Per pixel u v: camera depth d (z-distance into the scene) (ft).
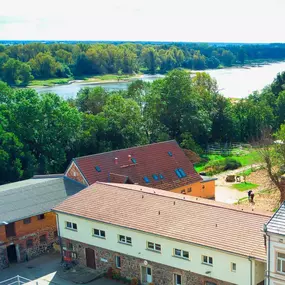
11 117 247.91
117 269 136.46
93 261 142.82
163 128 316.19
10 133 232.32
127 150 198.49
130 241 131.85
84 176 176.96
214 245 113.60
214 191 210.38
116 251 135.23
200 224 122.72
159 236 123.03
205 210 128.16
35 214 154.10
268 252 99.55
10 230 151.33
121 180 177.88
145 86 375.04
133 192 146.00
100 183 156.25
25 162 233.55
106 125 274.16
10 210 153.58
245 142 345.51
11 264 151.74
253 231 115.24
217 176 248.93
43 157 249.14
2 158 220.64
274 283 99.96
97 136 273.13
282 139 198.18
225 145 323.98
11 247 155.84
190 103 318.45
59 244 155.22
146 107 326.03
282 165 200.75
